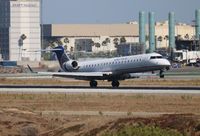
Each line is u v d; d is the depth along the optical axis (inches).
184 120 4975.4
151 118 5167.3
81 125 5369.1
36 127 5856.3
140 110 6988.2
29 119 6205.7
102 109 7140.8
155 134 4611.2
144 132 4633.4
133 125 4960.6
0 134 5693.9
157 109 7042.3
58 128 5615.2
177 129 4872.0
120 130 4845.0
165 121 5027.1
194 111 6815.9
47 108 7357.3
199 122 4896.7
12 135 5689.0
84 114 6683.1
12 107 7160.4
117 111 6924.2
